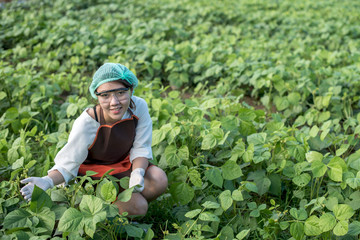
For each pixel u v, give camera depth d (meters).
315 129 3.50
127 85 2.50
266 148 3.33
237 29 8.62
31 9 9.97
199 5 10.90
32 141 4.07
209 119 4.84
